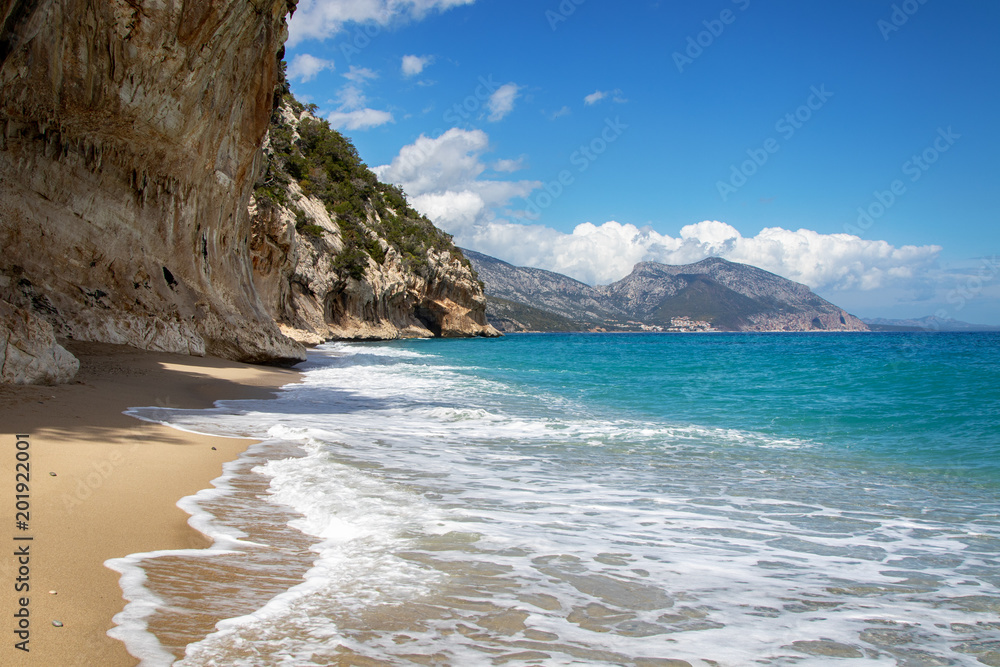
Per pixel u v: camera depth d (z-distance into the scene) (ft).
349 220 223.10
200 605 9.37
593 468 23.26
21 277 44.06
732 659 8.70
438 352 133.08
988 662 8.93
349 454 23.04
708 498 19.39
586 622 9.68
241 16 54.90
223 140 62.39
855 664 8.75
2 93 42.14
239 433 25.99
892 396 51.39
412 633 8.90
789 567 13.05
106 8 44.42
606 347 201.05
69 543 11.49
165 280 55.83
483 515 15.69
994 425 36.83
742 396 52.85
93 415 24.18
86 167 48.52
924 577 12.73
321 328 169.37
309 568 11.31
